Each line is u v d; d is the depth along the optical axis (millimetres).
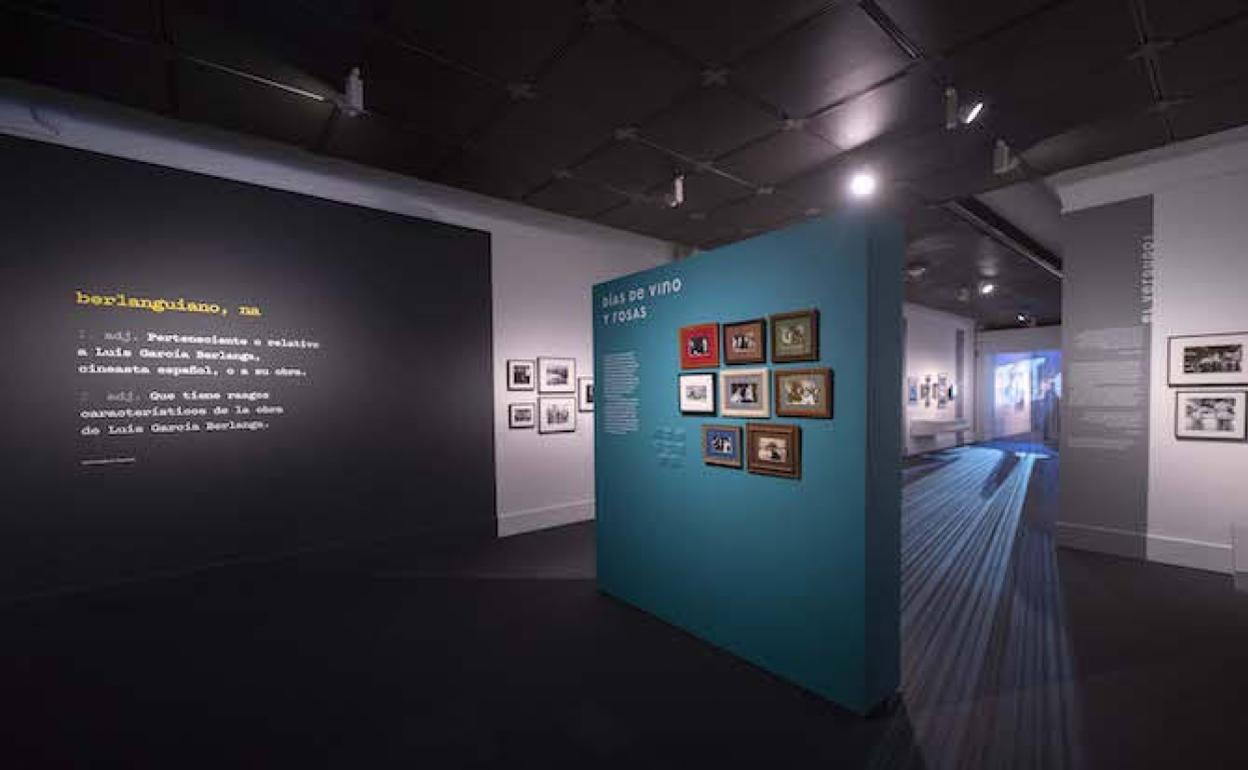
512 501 5844
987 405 15664
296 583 4352
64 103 3607
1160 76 3225
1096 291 4887
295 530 4496
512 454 5848
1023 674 2844
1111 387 4840
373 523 4891
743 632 3051
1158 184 4531
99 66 3146
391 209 5016
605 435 4082
